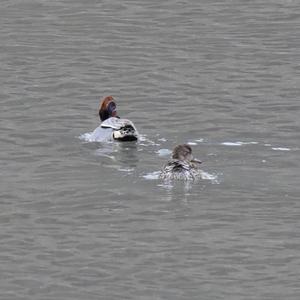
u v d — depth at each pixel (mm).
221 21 42781
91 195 25266
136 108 32938
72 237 23078
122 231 23344
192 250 22375
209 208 24422
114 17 43344
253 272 21438
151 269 21562
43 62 37969
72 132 30453
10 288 20875
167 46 39750
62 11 44219
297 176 26359
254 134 30000
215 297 20453
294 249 22422
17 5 45062
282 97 33875
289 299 20391
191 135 29984
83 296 20516
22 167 27391
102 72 36781
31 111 32625
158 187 25594
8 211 24500
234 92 34406
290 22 42531
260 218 23906
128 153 28297
